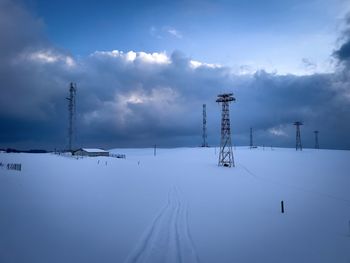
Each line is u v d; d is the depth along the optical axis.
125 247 12.38
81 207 19.62
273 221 18.72
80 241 12.79
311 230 16.98
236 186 35.88
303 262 11.90
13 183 28.45
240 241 14.16
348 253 13.16
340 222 19.25
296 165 69.25
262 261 11.75
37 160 69.12
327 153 112.12
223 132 71.44
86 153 99.94
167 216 18.55
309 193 31.48
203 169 60.31
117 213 18.59
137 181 37.34
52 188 27.20
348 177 46.84
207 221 17.73
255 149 139.25
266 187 35.59
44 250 11.45
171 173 51.06
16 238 12.44
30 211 17.39
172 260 11.20
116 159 85.62
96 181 34.88
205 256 11.84
